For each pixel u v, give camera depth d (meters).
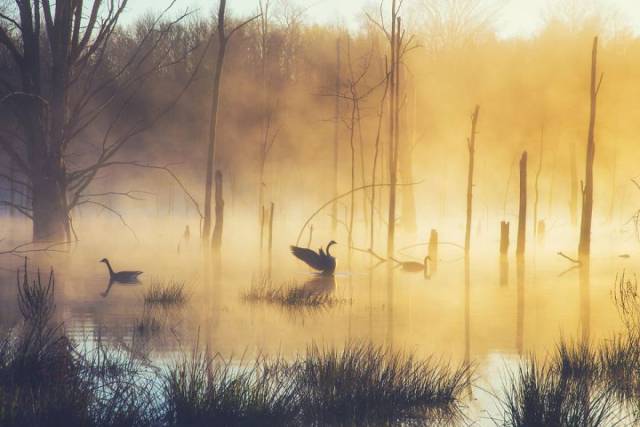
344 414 12.61
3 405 11.61
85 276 30.14
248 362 15.81
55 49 37.75
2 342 16.23
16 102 37.25
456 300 25.25
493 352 17.34
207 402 12.24
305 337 18.75
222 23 45.34
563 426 12.05
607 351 15.91
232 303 23.70
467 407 13.30
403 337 18.97
